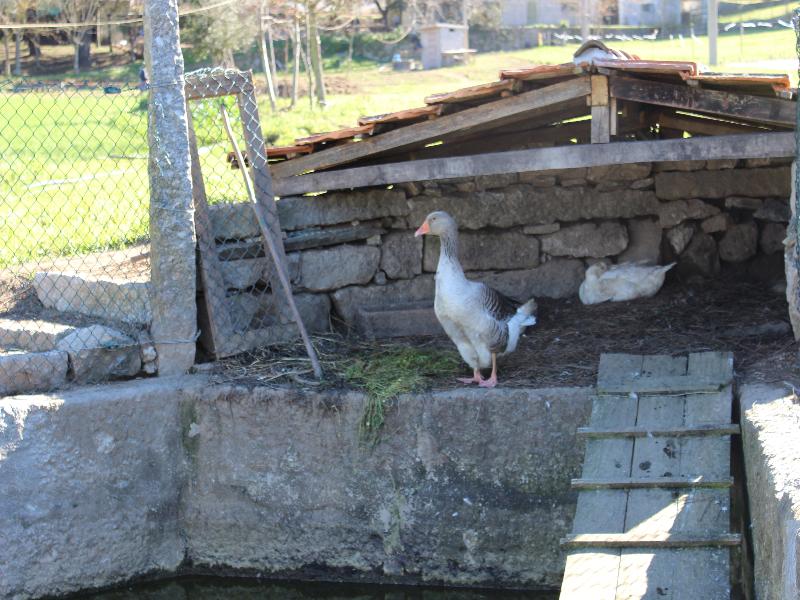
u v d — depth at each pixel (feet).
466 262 30.25
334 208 29.55
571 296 30.40
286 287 27.73
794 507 21.36
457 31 91.15
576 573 22.91
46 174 40.01
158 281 27.32
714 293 29.53
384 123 28.14
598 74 26.71
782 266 29.96
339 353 28.40
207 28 70.23
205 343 28.25
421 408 26.50
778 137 26.30
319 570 27.09
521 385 26.55
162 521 27.20
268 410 26.89
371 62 98.32
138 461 26.94
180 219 27.17
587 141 31.14
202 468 27.17
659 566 22.88
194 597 27.40
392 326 29.25
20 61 104.83
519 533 26.40
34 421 26.25
